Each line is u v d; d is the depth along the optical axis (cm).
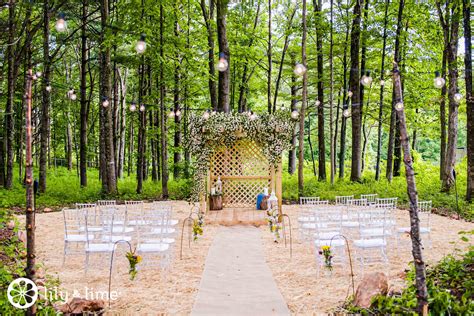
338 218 884
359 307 470
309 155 3719
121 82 2464
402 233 822
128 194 1702
